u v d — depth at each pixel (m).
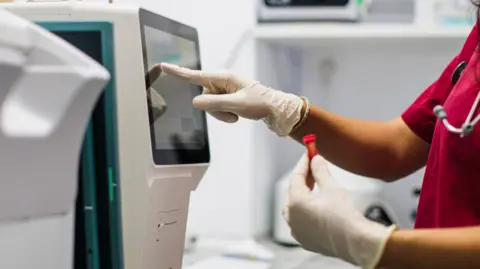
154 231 0.87
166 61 0.95
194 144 1.00
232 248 1.65
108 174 0.76
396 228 0.80
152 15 0.90
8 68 0.52
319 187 0.88
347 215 0.81
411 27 1.90
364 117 2.29
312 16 1.95
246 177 1.96
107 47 0.77
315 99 2.33
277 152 2.34
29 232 0.58
